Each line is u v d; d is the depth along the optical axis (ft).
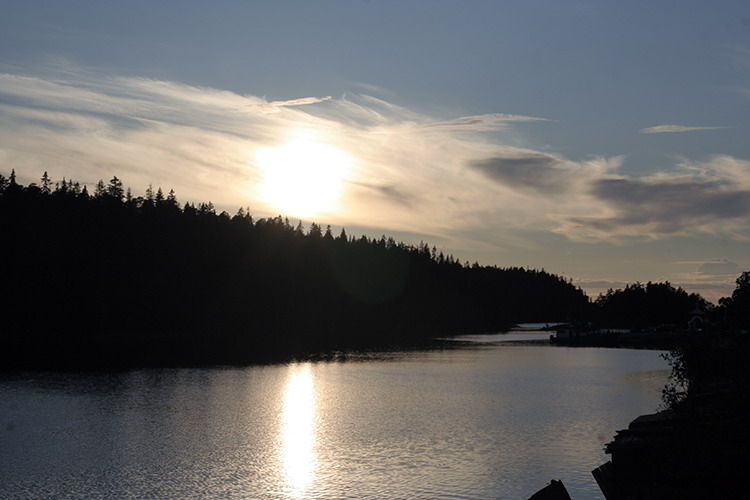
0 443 117.39
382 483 94.58
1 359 266.77
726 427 65.46
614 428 135.44
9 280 385.70
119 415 145.89
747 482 63.98
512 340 517.14
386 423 140.15
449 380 222.89
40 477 96.63
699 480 67.21
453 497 88.48
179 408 156.25
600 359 325.83
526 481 95.55
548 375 242.99
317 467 103.14
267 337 455.63
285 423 138.82
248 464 104.47
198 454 110.42
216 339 425.28
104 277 433.48
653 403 170.19
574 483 94.43
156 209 544.21
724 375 71.61
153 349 338.13
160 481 95.09
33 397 170.40
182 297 481.46
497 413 153.89
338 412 153.79
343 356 319.27
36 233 423.23
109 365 253.24
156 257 487.61
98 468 101.40
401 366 272.10
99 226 465.88
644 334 552.82
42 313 389.19
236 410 154.61
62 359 272.51
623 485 71.46
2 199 433.89
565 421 143.23
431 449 115.44
